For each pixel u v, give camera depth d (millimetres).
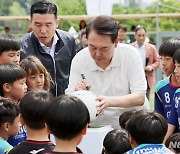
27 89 4043
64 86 4617
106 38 3555
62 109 2418
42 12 4363
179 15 12633
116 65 3863
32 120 2840
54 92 4531
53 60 4516
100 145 3414
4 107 3371
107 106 3609
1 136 3402
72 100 2463
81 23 10367
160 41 12812
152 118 2709
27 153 2789
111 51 3668
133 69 3854
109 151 3174
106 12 10078
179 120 3848
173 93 4082
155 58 9586
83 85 3805
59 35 4594
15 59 4090
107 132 3510
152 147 2615
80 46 7516
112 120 3908
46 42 4473
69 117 2402
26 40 4535
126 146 3145
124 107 3830
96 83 3926
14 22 12414
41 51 4492
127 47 3877
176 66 3801
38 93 2916
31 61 4055
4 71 3725
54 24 4461
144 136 2680
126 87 3928
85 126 2482
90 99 3418
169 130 3891
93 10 10125
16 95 3768
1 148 3273
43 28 4387
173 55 3906
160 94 4180
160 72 12703
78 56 3977
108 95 3928
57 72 4547
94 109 3414
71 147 2455
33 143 2822
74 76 4008
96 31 3549
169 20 20828
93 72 3918
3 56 4043
